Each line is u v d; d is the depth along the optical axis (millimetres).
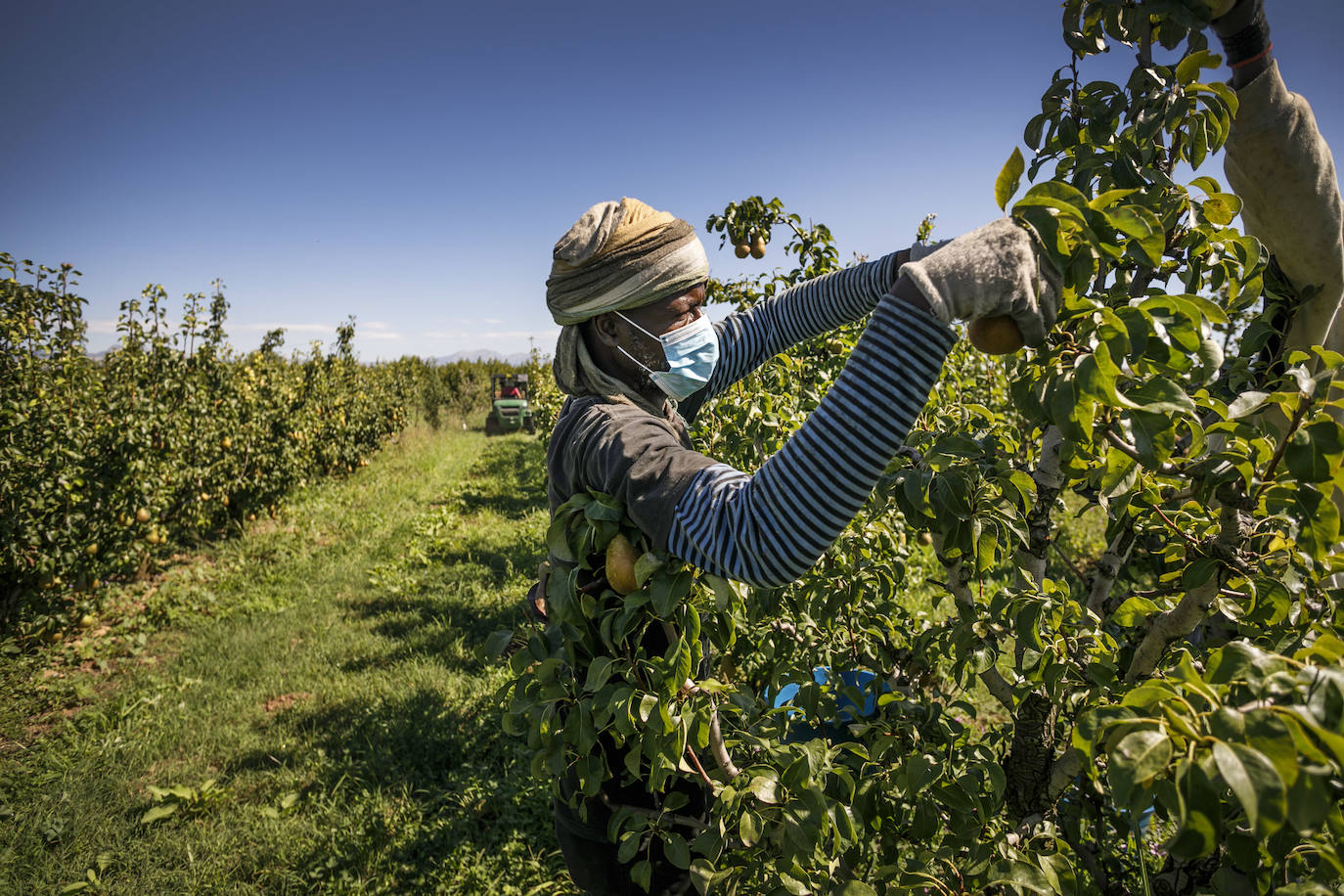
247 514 9586
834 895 1284
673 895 1487
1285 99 1453
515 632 1562
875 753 1597
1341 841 821
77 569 6145
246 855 3316
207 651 5590
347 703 4672
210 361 9391
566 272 1197
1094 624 1523
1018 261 808
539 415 12828
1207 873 1643
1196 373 1209
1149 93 1323
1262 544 1245
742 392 2908
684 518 986
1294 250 1554
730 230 3973
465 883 3057
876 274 1461
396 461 16062
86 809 3678
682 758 1269
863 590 2135
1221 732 688
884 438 827
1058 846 1495
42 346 6379
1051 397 906
